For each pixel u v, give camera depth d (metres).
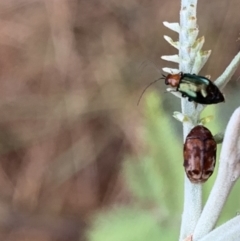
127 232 0.14
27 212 0.23
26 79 0.25
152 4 0.25
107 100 0.24
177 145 0.14
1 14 0.26
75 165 0.24
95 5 0.25
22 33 0.25
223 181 0.07
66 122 0.24
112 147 0.24
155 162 0.14
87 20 0.25
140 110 0.24
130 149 0.23
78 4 0.25
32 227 0.23
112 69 0.24
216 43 0.23
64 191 0.24
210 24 0.23
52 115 0.25
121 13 0.25
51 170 0.24
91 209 0.23
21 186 0.24
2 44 0.26
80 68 0.25
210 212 0.07
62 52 0.25
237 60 0.08
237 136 0.07
